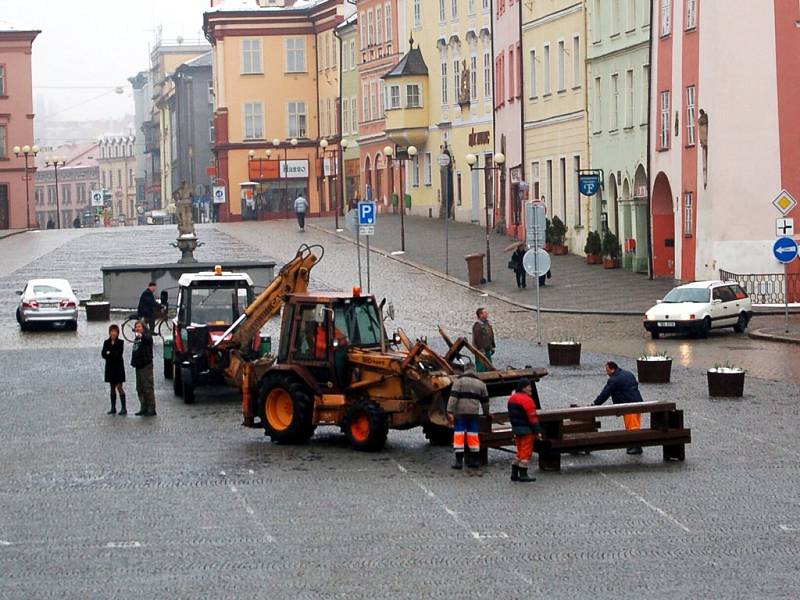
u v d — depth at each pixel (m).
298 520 25.94
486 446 31.06
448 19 118.94
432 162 124.31
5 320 67.69
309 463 31.73
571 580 21.39
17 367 51.25
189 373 41.62
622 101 82.69
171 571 22.42
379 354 33.78
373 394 33.59
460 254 91.50
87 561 23.16
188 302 43.62
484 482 29.14
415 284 77.94
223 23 159.50
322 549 23.70
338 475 30.23
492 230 107.38
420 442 34.53
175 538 24.70
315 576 21.94
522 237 99.12
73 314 63.84
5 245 110.38
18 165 149.62
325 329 34.12
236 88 159.88
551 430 30.08
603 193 86.56
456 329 60.28
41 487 29.52
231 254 94.62
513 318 64.19
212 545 24.14
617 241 82.25
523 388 29.39
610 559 22.64
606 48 84.88
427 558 22.94
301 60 160.25
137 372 39.59
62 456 33.16
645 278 77.31
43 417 39.44
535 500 27.23
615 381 32.09
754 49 68.62
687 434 30.92
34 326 64.81
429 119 124.12
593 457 31.84
